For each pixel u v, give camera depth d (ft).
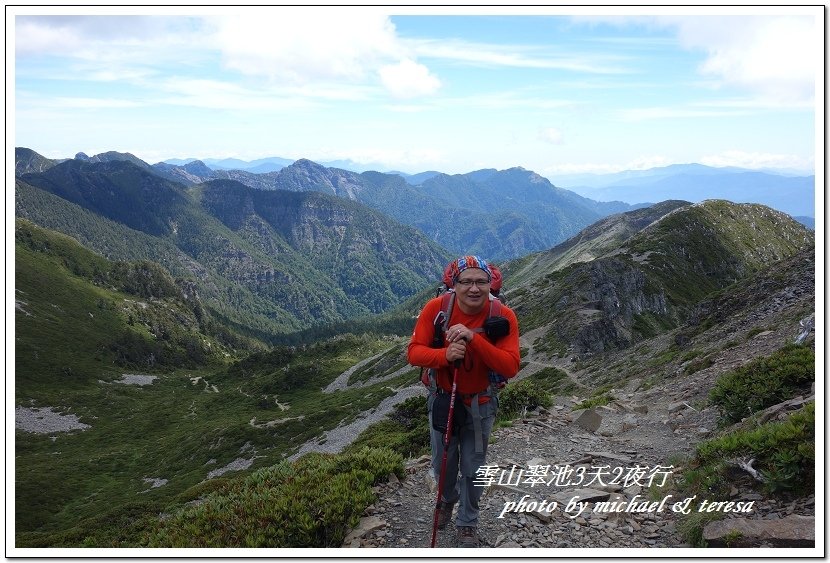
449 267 17.63
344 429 310.65
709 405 36.06
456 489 18.85
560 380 186.70
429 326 17.51
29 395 566.77
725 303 111.14
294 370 549.13
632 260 443.32
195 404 531.09
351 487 22.35
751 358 48.47
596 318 285.02
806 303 64.08
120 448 411.75
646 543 17.83
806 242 603.26
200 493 86.43
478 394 17.11
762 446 19.27
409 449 39.70
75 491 319.88
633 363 134.41
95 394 602.44
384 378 446.60
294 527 19.66
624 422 38.06
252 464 298.15
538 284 440.45
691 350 89.15
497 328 16.69
